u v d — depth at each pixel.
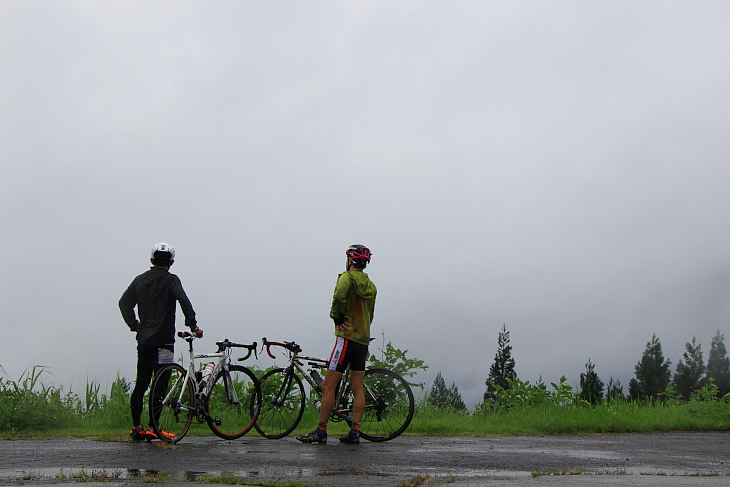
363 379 6.36
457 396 9.50
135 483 3.54
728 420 9.83
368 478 3.83
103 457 4.75
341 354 6.24
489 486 3.47
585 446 6.24
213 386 6.39
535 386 10.09
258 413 6.65
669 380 114.81
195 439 6.47
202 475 3.83
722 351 113.38
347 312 6.32
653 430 8.85
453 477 3.80
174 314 6.29
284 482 3.63
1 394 7.66
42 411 7.48
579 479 3.77
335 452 5.30
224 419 6.42
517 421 8.66
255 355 6.72
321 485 3.53
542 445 6.25
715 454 5.67
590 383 109.62
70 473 3.90
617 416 9.14
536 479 3.77
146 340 6.05
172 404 6.00
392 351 8.40
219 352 6.51
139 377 6.10
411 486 3.49
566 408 9.66
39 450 5.23
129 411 7.88
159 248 6.35
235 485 3.52
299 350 6.79
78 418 7.90
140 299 6.19
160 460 4.60
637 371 118.06
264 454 5.07
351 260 6.48
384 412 6.56
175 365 6.08
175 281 6.26
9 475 3.83
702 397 10.92
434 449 5.68
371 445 6.05
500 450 5.66
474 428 8.08
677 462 4.95
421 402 8.95
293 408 6.75
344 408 6.45
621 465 4.68
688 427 9.27
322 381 6.63
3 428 7.14
